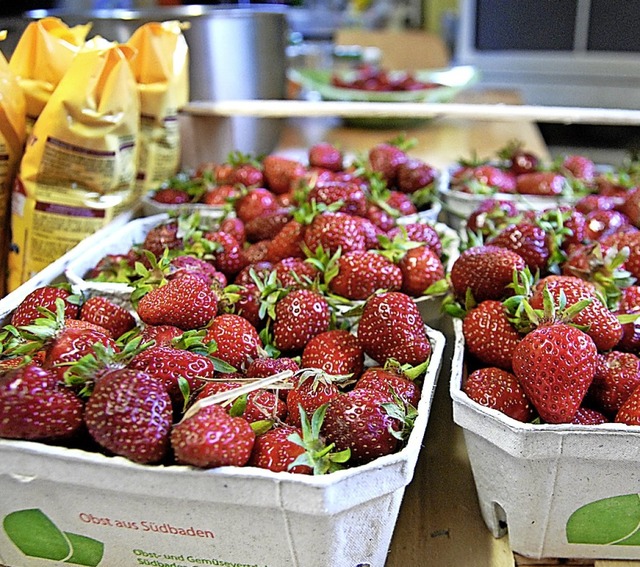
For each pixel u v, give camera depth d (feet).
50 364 2.18
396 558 2.44
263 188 4.37
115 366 2.08
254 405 2.19
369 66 10.09
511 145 5.09
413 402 2.29
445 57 13.17
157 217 3.77
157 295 2.60
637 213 3.79
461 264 2.89
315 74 9.01
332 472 1.95
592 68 11.43
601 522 2.32
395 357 2.52
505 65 11.80
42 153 3.39
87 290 2.89
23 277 3.60
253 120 5.11
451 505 2.67
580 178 4.63
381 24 17.57
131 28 4.82
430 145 6.84
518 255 2.92
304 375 2.26
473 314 2.68
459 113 4.53
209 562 2.14
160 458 1.94
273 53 5.62
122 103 3.50
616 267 2.88
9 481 2.10
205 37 5.16
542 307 2.55
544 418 2.33
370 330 2.55
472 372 2.72
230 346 2.51
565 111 4.46
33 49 3.47
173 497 1.95
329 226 3.14
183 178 4.36
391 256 3.09
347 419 2.03
